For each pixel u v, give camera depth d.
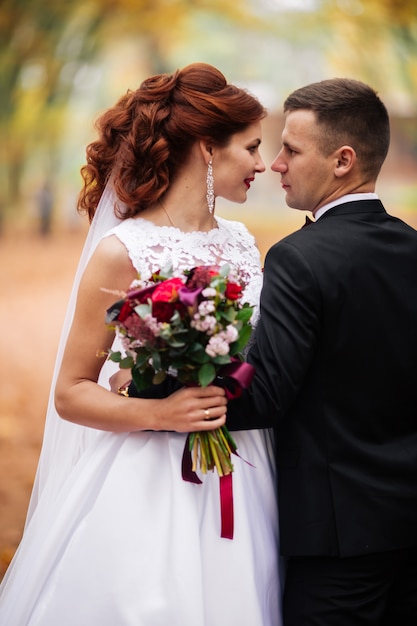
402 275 2.20
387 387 2.18
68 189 22.64
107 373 2.40
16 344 9.75
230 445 2.08
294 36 23.81
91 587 2.05
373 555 2.12
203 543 2.10
